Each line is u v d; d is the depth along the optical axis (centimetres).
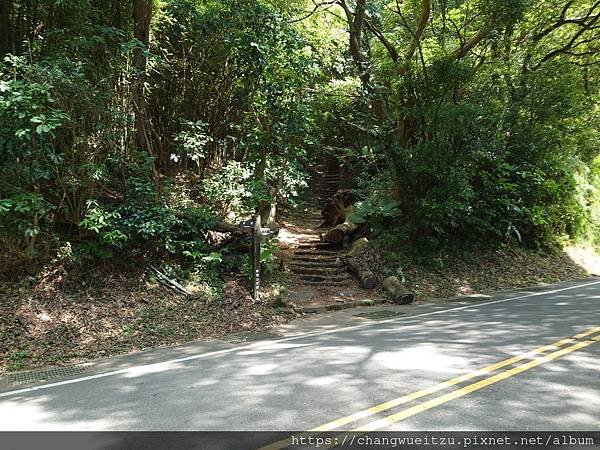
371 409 380
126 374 519
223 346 644
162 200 868
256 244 878
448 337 629
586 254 1580
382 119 1236
